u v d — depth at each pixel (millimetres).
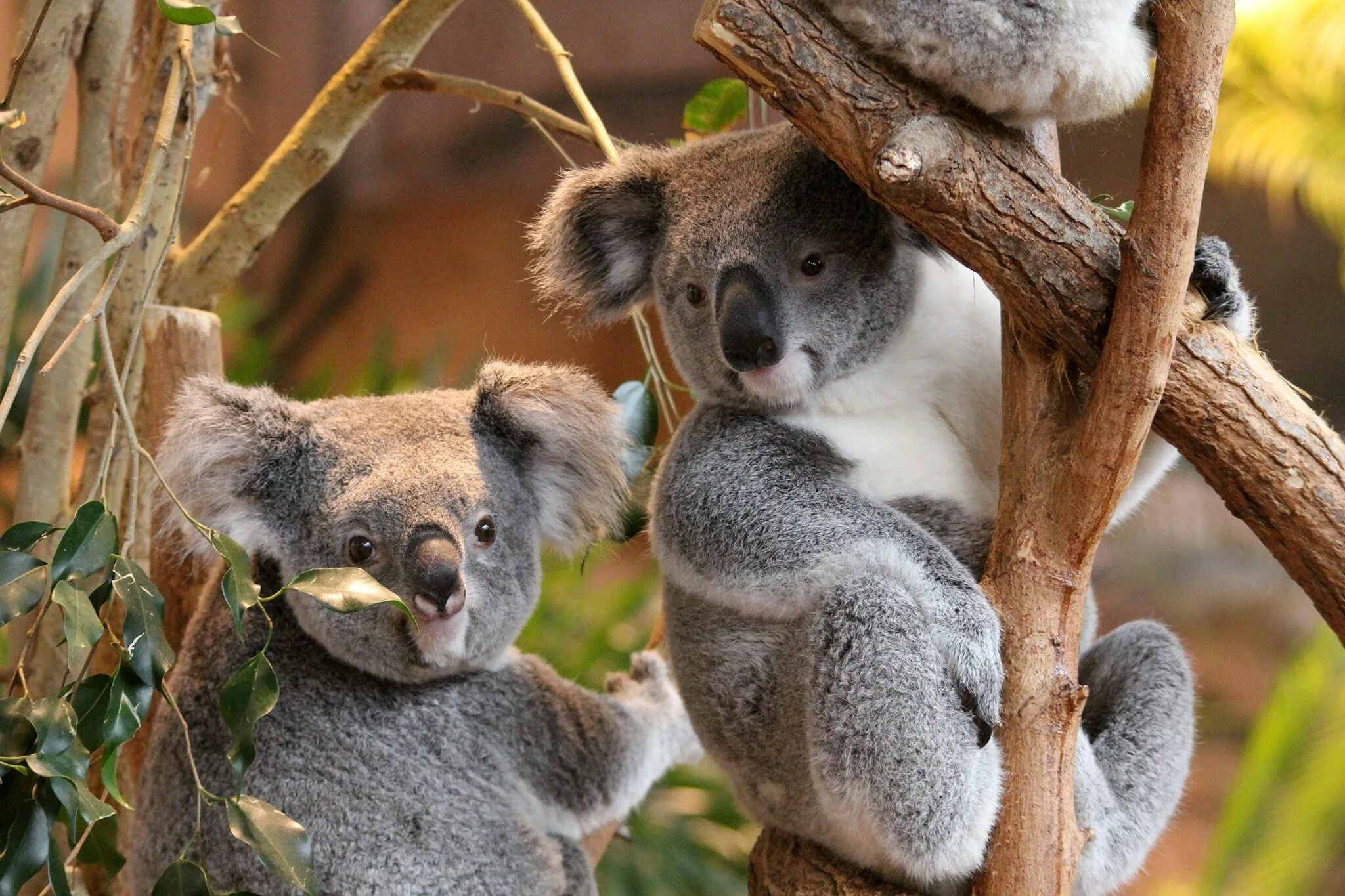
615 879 7258
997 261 3340
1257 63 11586
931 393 4441
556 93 17672
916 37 3172
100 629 3268
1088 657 4598
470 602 4328
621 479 4879
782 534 4062
